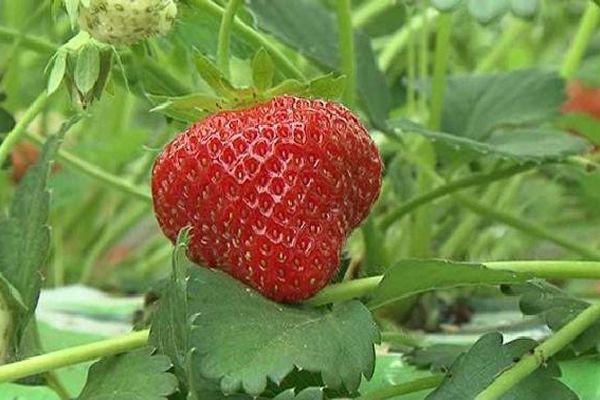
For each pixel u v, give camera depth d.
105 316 0.53
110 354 0.34
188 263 0.34
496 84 0.53
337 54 0.49
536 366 0.34
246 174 0.34
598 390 0.36
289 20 0.49
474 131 0.51
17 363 0.34
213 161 0.34
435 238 0.66
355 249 0.53
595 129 0.61
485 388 0.34
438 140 0.46
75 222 0.75
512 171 0.49
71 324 0.50
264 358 0.32
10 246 0.38
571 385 0.36
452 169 0.51
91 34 0.35
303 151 0.34
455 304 0.52
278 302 0.34
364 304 0.35
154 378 0.33
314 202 0.34
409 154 0.51
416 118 0.62
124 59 0.44
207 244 0.35
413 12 0.63
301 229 0.34
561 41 0.77
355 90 0.48
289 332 0.33
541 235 0.54
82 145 0.66
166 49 0.49
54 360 0.34
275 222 0.34
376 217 0.57
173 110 0.36
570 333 0.35
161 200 0.35
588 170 0.48
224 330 0.32
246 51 0.45
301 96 0.36
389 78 0.65
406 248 0.56
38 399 0.39
